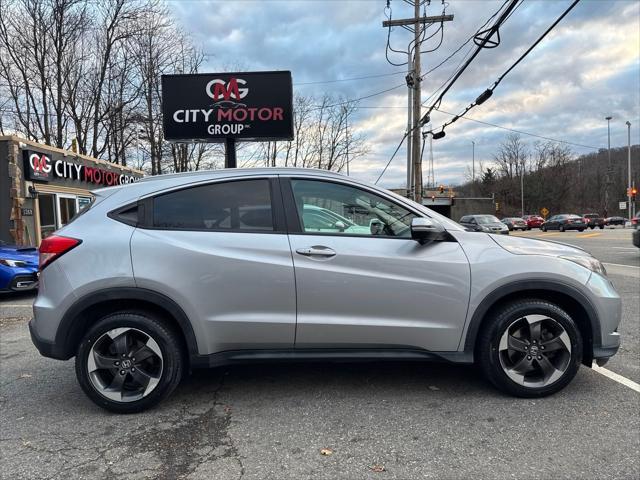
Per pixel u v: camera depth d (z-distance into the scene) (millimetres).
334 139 41312
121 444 3035
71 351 3502
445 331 3510
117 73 26766
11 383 4195
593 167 85375
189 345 3432
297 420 3332
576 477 2582
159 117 27266
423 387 3879
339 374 4211
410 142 22828
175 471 2713
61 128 25234
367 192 3674
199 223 3537
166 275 3367
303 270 3426
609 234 29312
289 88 14359
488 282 3477
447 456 2820
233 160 14547
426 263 3480
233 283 3412
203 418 3391
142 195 3594
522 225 50125
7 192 11992
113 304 3557
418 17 20188
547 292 3641
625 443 2922
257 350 3527
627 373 4090
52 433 3205
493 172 93938
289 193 3619
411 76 21391
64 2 24297
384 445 2963
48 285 3453
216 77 14312
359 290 3451
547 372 3580
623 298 7289
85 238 3453
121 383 3473
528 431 3098
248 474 2670
